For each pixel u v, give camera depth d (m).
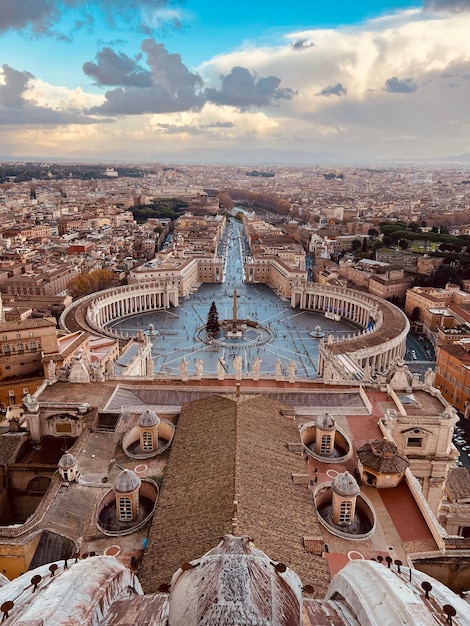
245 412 77.31
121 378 103.81
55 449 88.06
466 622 17.47
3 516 82.56
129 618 18.06
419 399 95.19
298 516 58.47
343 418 87.88
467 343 159.50
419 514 66.81
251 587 16.31
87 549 59.28
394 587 18.61
